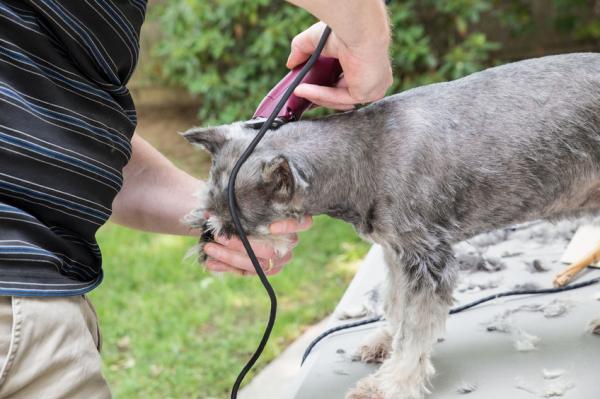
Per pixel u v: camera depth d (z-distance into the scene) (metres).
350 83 2.04
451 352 2.32
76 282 1.83
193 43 7.66
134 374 4.81
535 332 2.36
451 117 2.20
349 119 2.29
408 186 2.17
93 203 1.89
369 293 2.79
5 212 1.71
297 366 4.51
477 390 2.12
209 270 2.36
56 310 1.75
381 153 2.20
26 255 1.72
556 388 2.05
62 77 1.84
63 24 1.80
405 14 6.87
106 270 6.10
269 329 2.09
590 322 2.31
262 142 2.23
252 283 5.71
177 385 4.65
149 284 5.86
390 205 2.19
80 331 1.81
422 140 2.17
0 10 1.73
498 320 2.43
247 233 2.25
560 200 2.28
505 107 2.20
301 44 2.20
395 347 2.22
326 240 6.22
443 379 2.19
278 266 2.38
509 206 2.24
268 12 7.70
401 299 2.23
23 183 1.75
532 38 8.14
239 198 2.21
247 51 7.55
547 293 2.58
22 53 1.77
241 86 7.39
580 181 2.24
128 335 5.25
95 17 1.85
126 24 1.93
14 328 1.67
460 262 2.86
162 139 8.52
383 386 2.18
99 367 1.84
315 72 2.16
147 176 2.46
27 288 1.69
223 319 5.30
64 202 1.82
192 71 7.71
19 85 1.77
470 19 7.38
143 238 6.63
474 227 2.27
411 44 6.83
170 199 2.48
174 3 8.01
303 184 2.04
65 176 1.82
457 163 2.17
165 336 5.18
